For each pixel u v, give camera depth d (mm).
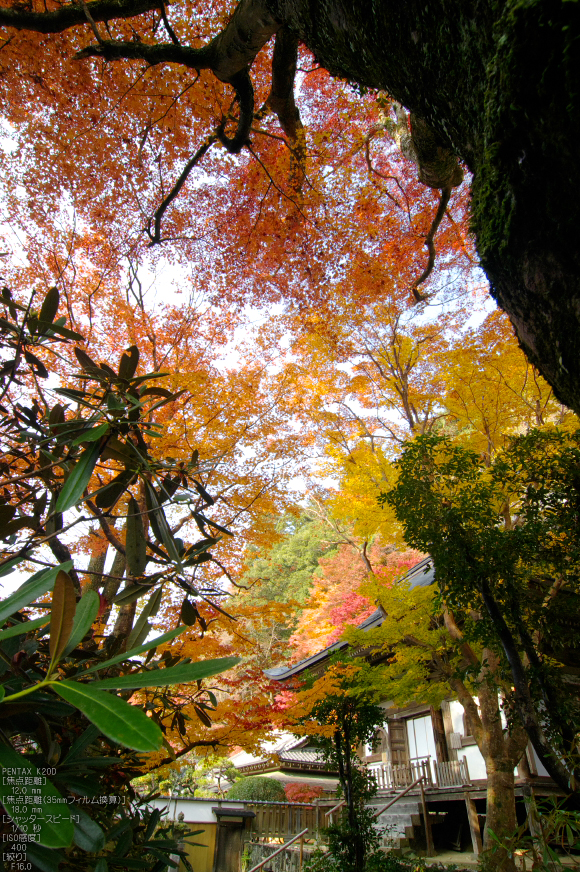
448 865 6215
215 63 3521
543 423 6125
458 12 1171
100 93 5180
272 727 4004
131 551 1279
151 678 482
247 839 9211
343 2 1645
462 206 7219
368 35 1607
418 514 3572
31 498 1396
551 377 1181
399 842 7594
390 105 5969
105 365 1179
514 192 1062
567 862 4363
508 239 1116
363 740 5883
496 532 3346
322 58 2189
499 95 1011
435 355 7297
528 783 6586
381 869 5152
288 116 4961
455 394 6988
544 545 3426
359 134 6145
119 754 1488
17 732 767
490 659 5352
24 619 1213
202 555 1470
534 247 1062
